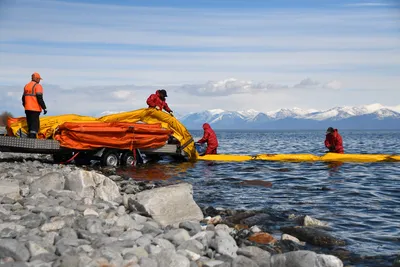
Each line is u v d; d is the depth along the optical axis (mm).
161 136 20375
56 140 17078
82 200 8844
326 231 8031
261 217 9016
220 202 10891
